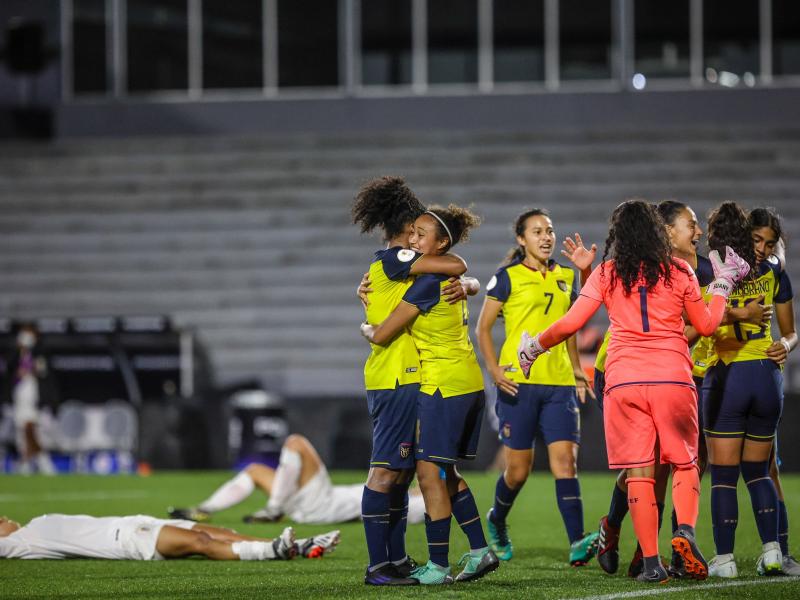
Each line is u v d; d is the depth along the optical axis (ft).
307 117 290.56
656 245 65.10
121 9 293.84
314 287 243.19
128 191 274.16
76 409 193.98
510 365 79.20
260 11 292.61
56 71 293.02
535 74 287.28
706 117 280.72
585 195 260.83
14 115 290.97
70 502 130.62
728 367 69.26
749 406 68.74
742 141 274.16
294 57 292.20
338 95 290.56
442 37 289.74
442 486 66.54
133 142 287.48
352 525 103.09
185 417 183.42
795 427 164.25
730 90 280.10
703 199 259.80
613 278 66.18
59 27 293.02
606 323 212.23
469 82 288.92
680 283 65.21
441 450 66.23
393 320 65.82
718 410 69.26
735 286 69.10
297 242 254.47
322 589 64.80
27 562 77.92
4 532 80.74
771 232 70.64
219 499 105.09
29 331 190.19
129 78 293.84
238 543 78.18
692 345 72.59
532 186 265.54
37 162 281.33
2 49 241.76
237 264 249.55
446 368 66.74
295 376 223.51
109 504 127.95
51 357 204.23
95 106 291.99
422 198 263.70
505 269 80.23
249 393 187.73
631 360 65.31
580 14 286.25
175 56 293.64
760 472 69.51
